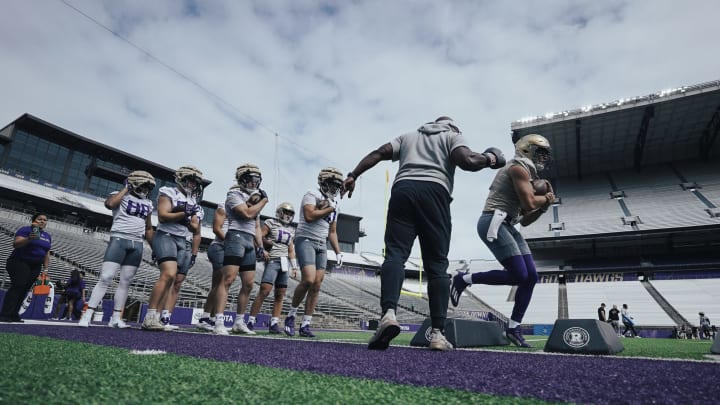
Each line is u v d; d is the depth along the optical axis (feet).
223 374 3.88
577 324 8.74
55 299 38.01
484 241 12.23
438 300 7.83
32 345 5.83
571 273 104.01
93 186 106.83
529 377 4.11
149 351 5.80
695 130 107.34
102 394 2.84
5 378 3.22
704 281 88.12
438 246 7.86
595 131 109.09
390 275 7.35
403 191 7.79
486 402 2.92
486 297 101.24
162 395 2.90
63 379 3.30
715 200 102.12
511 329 12.00
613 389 3.46
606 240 103.96
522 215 12.63
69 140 103.24
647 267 97.45
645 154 121.08
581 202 119.65
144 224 15.84
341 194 8.70
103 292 14.57
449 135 8.22
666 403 2.91
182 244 15.37
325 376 3.96
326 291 88.69
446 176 8.02
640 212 106.52
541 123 107.55
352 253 134.31
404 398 3.01
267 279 18.67
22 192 84.07
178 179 15.79
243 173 15.16
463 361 5.58
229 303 56.85
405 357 6.01
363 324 62.69
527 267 12.02
